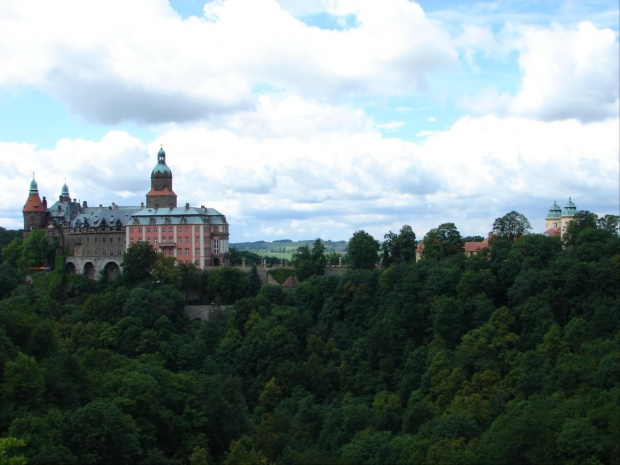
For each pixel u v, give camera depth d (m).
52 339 164.62
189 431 141.38
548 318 189.38
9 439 104.69
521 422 126.69
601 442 122.19
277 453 147.62
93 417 120.81
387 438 147.12
